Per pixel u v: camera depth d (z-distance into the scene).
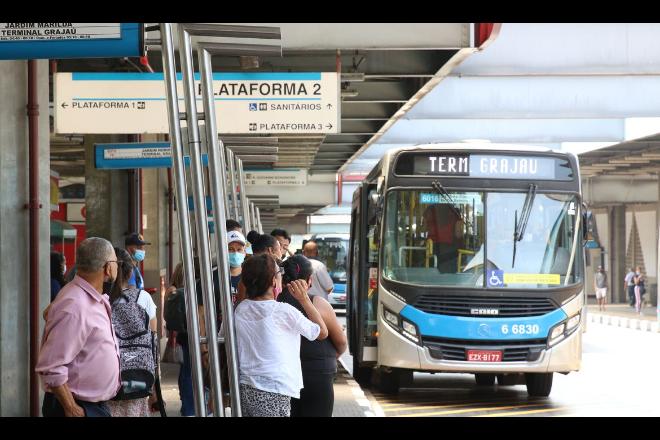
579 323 15.70
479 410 14.31
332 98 14.66
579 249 15.77
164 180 25.78
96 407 6.29
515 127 32.94
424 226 15.66
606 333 36.81
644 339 32.88
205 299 6.29
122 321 7.30
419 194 15.73
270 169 35.03
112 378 6.36
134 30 7.07
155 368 7.50
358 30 14.38
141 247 12.40
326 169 45.59
